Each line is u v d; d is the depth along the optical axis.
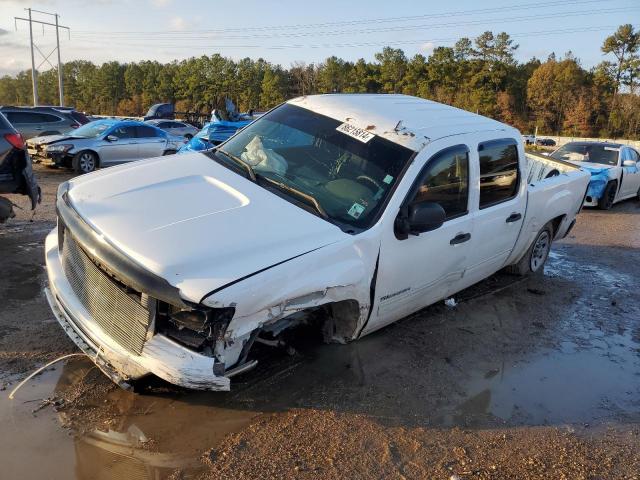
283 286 3.09
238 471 2.89
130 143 15.21
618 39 96.12
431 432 3.43
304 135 4.43
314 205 3.76
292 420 3.38
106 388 3.48
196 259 2.98
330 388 3.78
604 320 5.66
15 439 2.95
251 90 95.56
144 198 3.57
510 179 5.24
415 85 94.25
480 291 6.15
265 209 3.59
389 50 94.75
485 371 4.30
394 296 4.07
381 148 4.16
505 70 90.88
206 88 96.94
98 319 3.25
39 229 7.25
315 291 3.29
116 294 3.11
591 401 4.01
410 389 3.89
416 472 3.04
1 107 17.80
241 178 4.02
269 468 2.94
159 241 3.08
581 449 3.41
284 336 4.09
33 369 3.61
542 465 3.21
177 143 16.69
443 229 4.30
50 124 18.20
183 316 2.95
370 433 3.34
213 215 3.41
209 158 4.43
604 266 7.76
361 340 4.54
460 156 4.47
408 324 5.01
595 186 12.73
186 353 2.91
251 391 3.63
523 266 6.56
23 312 4.45
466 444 3.34
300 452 3.09
